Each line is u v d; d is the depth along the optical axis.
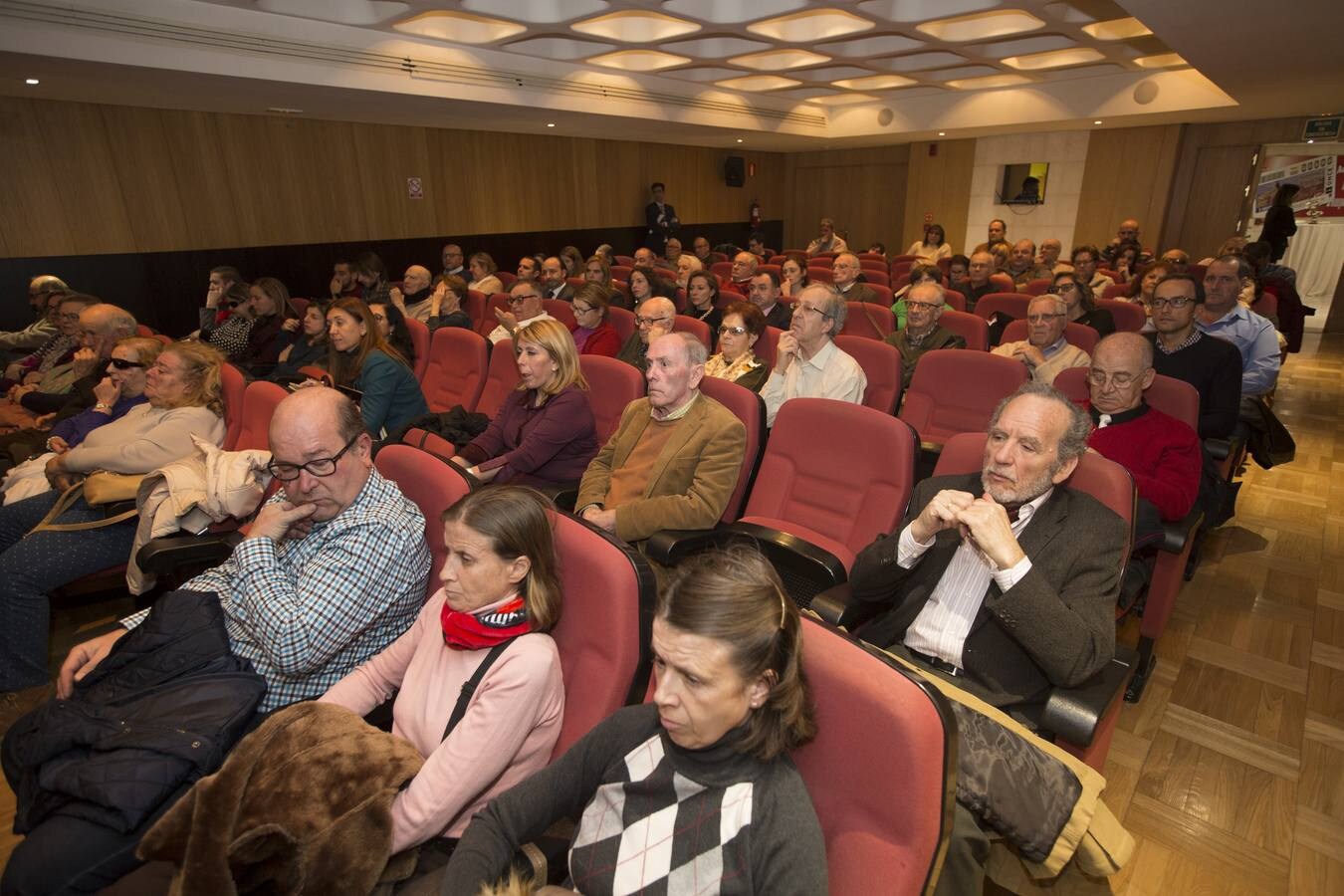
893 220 12.29
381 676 1.35
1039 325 3.17
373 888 1.03
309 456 1.37
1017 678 1.36
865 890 0.84
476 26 5.94
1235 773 1.82
